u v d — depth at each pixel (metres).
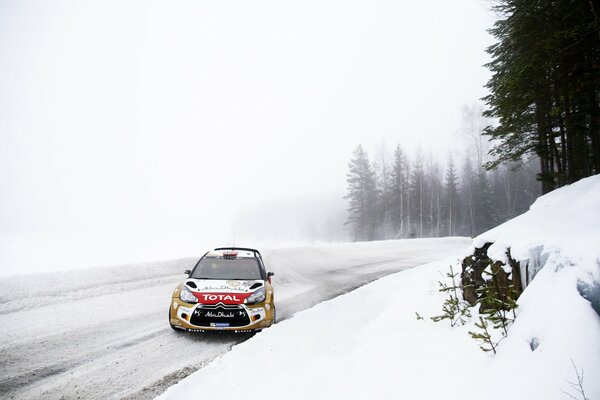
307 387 3.05
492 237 4.71
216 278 5.61
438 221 38.38
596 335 2.15
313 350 3.90
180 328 4.93
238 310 4.76
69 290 7.10
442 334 3.90
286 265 12.78
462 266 5.36
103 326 5.29
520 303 3.04
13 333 4.84
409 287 7.25
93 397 3.19
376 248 19.39
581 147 9.27
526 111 10.40
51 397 3.19
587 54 7.21
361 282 9.90
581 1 6.36
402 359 3.47
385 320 5.11
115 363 3.97
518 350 2.55
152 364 3.96
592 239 2.74
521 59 7.39
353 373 3.33
